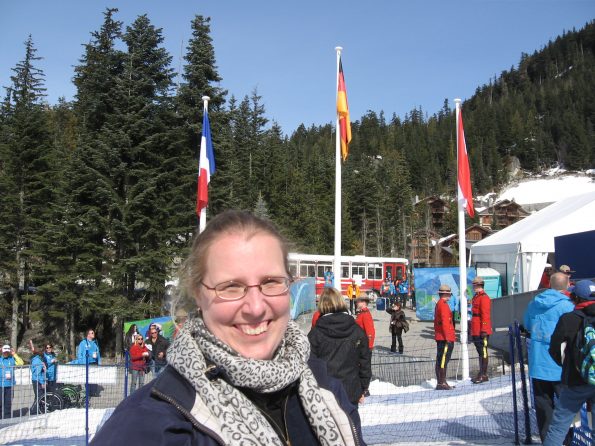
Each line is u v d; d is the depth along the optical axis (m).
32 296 26.80
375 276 37.53
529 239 20.59
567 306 5.72
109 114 27.34
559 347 4.91
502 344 12.57
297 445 1.51
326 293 5.67
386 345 18.34
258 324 1.53
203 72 29.88
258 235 1.57
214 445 1.27
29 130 32.00
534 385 5.93
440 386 9.91
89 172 26.22
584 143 170.12
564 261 14.91
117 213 26.94
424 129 186.25
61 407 10.24
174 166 29.05
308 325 22.38
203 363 1.39
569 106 197.25
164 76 28.64
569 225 20.50
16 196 30.39
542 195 149.75
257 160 62.84
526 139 178.12
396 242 74.44
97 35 28.83
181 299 1.62
